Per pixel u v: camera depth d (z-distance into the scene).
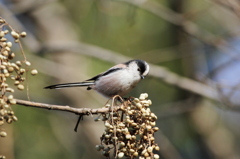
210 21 14.79
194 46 13.78
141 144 5.05
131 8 12.77
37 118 11.96
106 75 8.65
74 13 14.95
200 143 14.42
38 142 11.62
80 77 13.64
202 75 12.36
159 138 13.23
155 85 13.73
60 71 13.45
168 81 12.59
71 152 12.56
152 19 13.67
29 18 15.13
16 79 4.68
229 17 14.05
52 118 12.38
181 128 14.52
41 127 11.89
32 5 12.98
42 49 13.20
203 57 15.66
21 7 12.98
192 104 13.05
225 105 11.60
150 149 4.95
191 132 14.53
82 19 14.07
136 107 5.23
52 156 11.71
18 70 4.66
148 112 5.13
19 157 11.04
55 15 15.25
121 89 8.66
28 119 11.70
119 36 13.53
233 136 15.18
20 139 11.27
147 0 12.49
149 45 13.77
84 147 13.62
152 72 12.59
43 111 12.12
